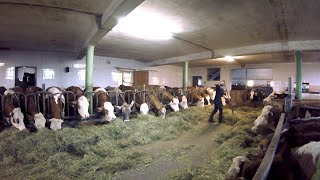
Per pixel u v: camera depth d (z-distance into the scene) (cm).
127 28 629
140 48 934
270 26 566
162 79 1498
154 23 574
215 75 1612
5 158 401
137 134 563
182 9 472
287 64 1300
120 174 363
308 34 629
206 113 908
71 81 1115
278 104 627
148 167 393
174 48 909
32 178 340
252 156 289
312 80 1234
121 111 688
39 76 1045
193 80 1698
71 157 421
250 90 1266
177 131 639
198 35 682
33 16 528
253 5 438
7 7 470
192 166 385
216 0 421
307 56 1034
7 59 986
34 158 400
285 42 723
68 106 630
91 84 688
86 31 641
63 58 1094
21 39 785
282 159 220
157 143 539
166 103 919
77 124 599
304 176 195
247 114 892
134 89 809
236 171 246
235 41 740
